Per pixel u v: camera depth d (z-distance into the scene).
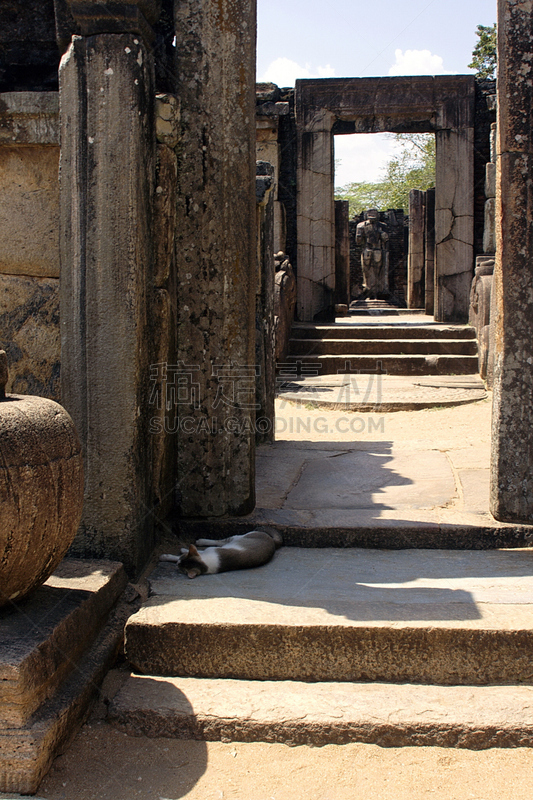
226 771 2.22
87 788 2.13
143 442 3.13
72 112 2.95
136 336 2.99
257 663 2.64
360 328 10.79
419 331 10.60
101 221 2.95
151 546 3.33
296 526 3.52
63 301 3.05
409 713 2.38
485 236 11.01
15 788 2.09
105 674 2.66
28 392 3.25
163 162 3.18
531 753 2.29
